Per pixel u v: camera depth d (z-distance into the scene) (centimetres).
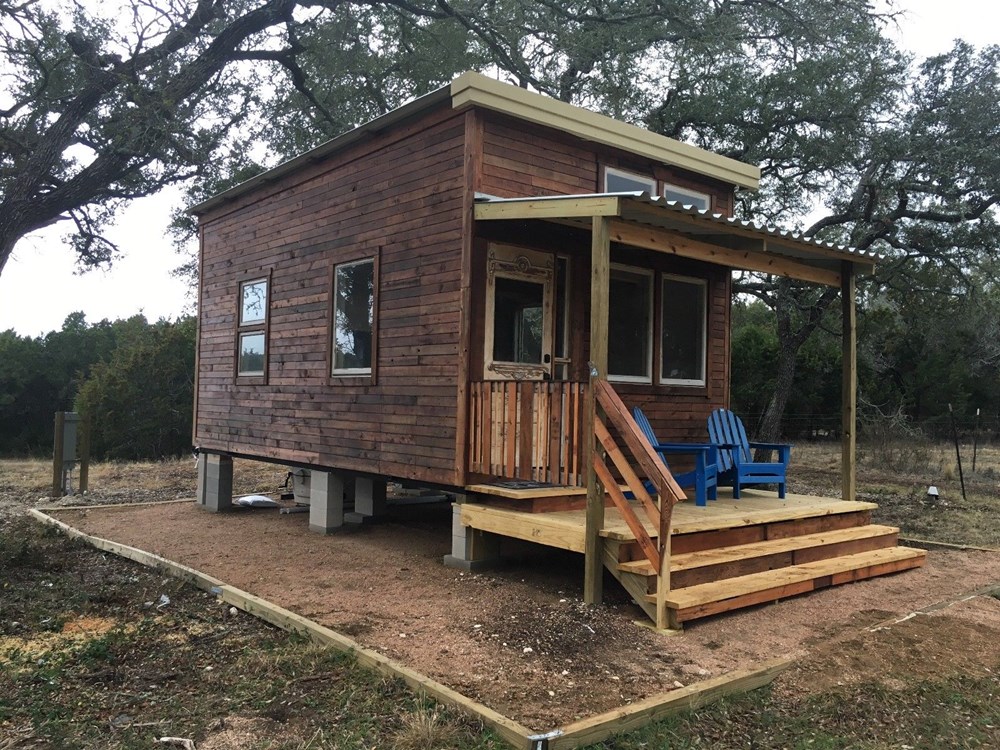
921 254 1512
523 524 587
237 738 335
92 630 497
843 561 627
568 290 720
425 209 689
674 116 1608
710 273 844
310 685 394
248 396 962
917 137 1473
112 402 2339
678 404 810
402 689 383
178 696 382
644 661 422
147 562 675
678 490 459
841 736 351
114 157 1068
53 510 998
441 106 674
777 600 545
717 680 387
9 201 988
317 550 734
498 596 556
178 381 2459
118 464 1883
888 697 391
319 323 835
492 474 614
